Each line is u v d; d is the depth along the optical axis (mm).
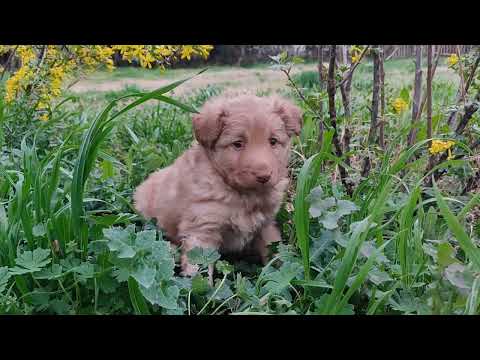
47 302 353
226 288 376
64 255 384
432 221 453
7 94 728
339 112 682
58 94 792
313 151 601
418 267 376
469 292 323
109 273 354
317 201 386
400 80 1245
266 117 432
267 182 421
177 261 458
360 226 332
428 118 549
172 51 741
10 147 673
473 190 539
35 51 798
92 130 365
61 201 420
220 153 441
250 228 465
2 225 382
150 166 623
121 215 382
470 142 554
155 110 1098
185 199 467
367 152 528
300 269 370
